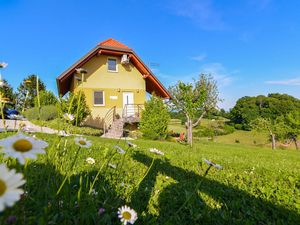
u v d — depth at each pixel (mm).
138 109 19781
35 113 12992
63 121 1919
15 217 913
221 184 3518
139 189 2666
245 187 3521
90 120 18969
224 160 6332
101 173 2658
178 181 3389
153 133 17250
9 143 821
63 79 17484
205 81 19156
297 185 3832
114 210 1749
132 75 20875
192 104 16234
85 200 1485
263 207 2764
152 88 22609
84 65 18844
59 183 1584
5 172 618
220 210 2486
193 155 7031
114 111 19734
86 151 4363
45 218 1088
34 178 1678
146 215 1976
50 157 1676
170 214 2193
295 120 27078
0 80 1708
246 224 2234
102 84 19750
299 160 9586
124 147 5230
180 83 16484
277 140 29344
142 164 4215
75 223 1322
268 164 6699
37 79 1932
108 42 20531
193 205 2496
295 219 2461
